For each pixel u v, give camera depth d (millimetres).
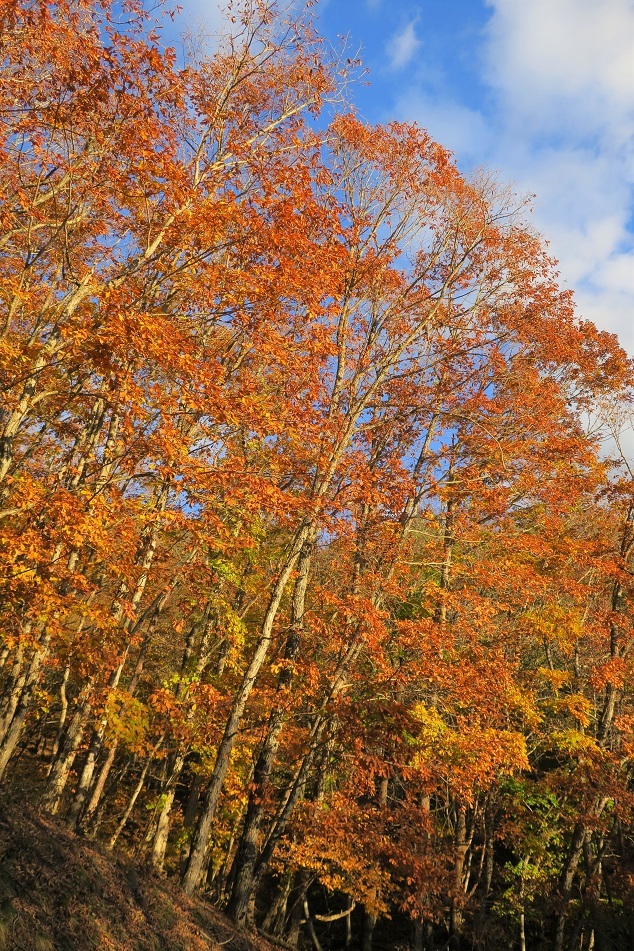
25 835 9000
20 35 9281
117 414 9945
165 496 13156
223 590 15359
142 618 14352
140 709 14047
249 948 12203
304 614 14953
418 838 13625
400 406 17297
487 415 17625
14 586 9609
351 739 12781
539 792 18516
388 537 15492
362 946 21391
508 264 17922
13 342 10320
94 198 11016
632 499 20078
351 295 16172
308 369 12688
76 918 7938
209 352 11406
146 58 9703
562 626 17938
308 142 12938
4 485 10367
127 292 9531
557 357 18625
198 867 12719
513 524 18766
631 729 18125
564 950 20625
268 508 11688
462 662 15734
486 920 19734
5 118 9766
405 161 16500
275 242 10625
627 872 18062
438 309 17594
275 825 14055
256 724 14516
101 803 20859
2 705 14266
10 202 10438
